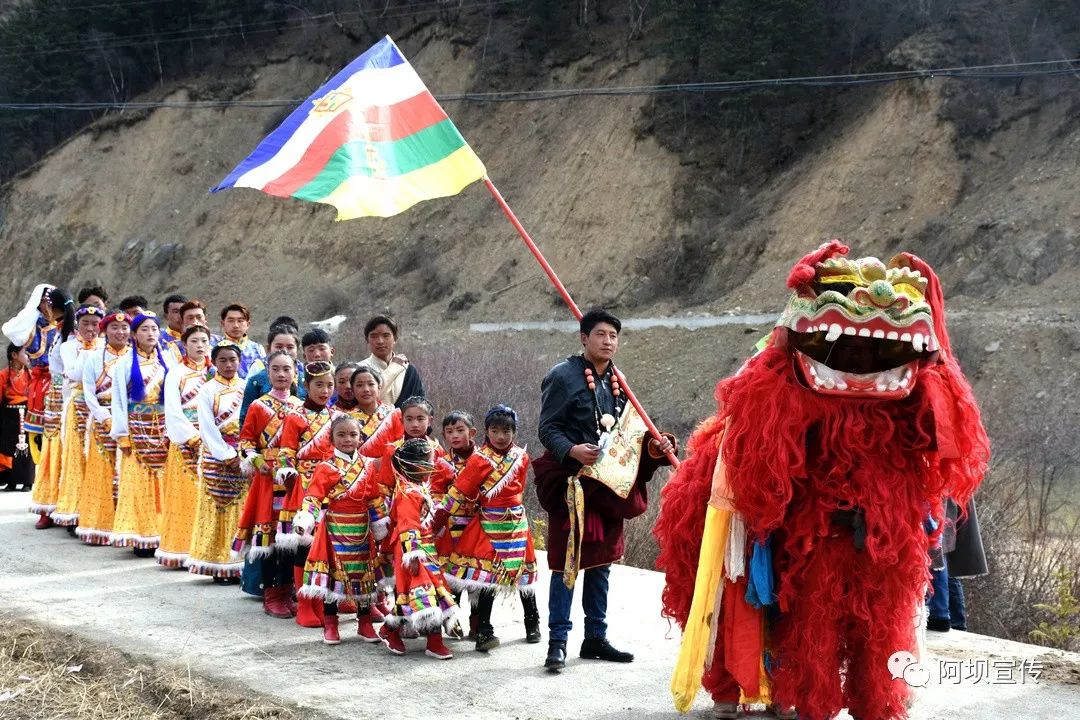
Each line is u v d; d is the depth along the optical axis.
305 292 45.16
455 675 6.98
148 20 58.09
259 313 45.31
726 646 5.82
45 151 59.72
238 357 9.39
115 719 6.43
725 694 5.99
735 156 39.66
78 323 11.30
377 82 8.63
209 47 57.16
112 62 58.41
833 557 5.59
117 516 10.52
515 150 44.66
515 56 47.44
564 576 6.94
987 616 10.37
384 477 7.61
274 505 8.43
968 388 5.75
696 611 5.79
